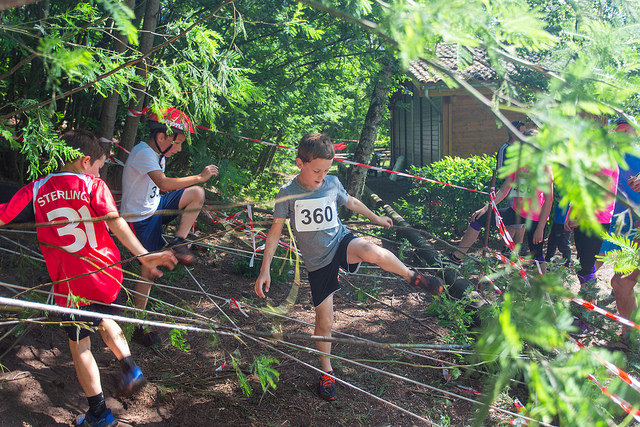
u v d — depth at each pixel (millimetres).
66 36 2564
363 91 14984
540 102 829
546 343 785
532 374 811
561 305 840
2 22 2199
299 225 3455
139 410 3291
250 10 6438
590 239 4469
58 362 3602
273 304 5129
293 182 3494
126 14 802
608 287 5582
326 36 7270
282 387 3672
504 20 863
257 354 4082
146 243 4059
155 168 3932
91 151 2955
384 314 5082
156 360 3881
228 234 6609
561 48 1039
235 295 5289
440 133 15234
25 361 3484
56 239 2818
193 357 3979
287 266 5930
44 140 2727
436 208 8984
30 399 3119
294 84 7984
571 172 714
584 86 869
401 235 8203
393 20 827
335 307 5227
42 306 1825
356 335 4562
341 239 3564
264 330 4492
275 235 3521
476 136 14758
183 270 5359
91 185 2871
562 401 804
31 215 2902
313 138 3309
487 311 3039
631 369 2031
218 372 3797
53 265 2861
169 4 6285
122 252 4809
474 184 8648
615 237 1283
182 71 3332
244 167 10953
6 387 3133
